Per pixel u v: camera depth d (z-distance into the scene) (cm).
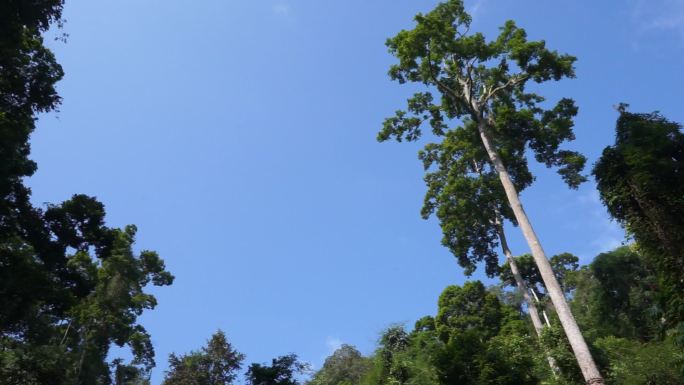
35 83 1991
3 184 1827
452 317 4841
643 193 1620
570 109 2775
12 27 1759
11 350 2447
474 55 2527
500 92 2845
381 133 2861
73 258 3338
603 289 3612
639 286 3488
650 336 3203
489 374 1909
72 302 1984
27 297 1808
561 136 2805
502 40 2538
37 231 1955
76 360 3133
